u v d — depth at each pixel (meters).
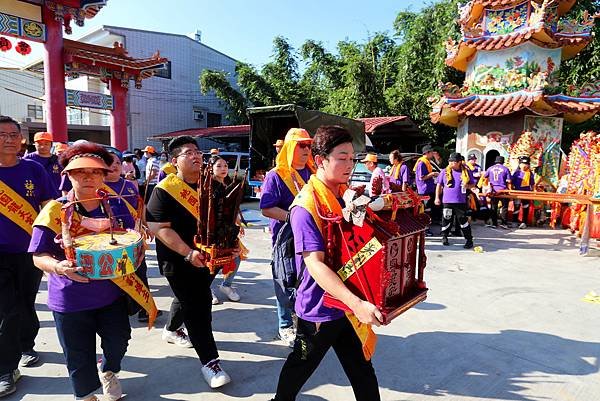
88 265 2.13
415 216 2.10
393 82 20.56
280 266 2.68
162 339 3.62
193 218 2.86
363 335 1.95
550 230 9.02
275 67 25.05
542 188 9.80
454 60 11.51
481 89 10.65
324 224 1.89
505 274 5.58
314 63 24.02
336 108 20.02
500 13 10.29
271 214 3.27
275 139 9.44
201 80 23.19
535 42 9.98
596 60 13.77
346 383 2.94
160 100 23.38
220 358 3.29
